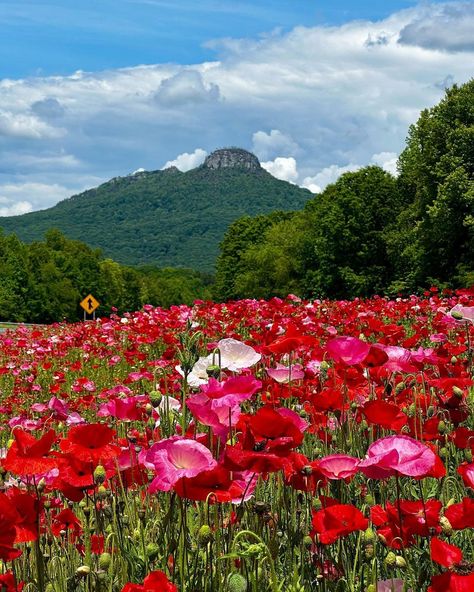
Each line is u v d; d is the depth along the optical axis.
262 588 2.79
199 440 2.82
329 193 71.06
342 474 2.81
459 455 4.20
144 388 8.78
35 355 14.16
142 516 3.24
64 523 3.31
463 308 5.58
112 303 108.38
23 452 2.55
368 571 2.88
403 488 3.66
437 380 3.99
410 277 51.38
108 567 2.83
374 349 3.53
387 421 3.12
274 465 2.47
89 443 2.86
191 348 2.96
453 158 46.94
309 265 69.31
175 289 147.62
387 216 60.00
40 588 2.54
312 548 2.85
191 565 2.83
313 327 8.91
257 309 13.29
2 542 2.28
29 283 87.25
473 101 48.69
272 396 4.38
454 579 2.11
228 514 3.00
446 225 47.34
